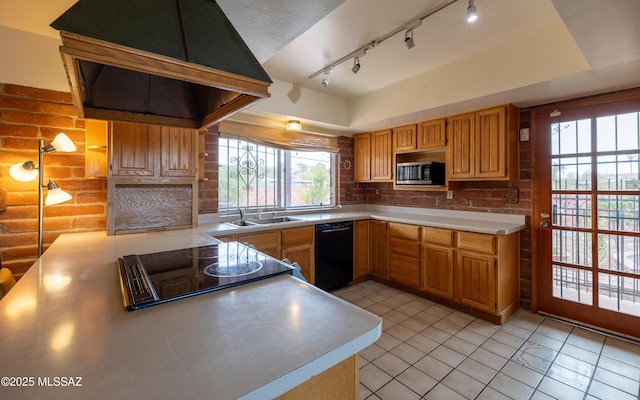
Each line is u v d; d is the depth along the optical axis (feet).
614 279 7.86
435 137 10.62
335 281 11.08
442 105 9.09
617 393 5.57
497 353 6.95
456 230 9.24
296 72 9.57
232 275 3.81
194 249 5.35
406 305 9.77
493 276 8.39
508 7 6.09
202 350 2.10
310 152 13.04
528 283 9.39
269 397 1.76
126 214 7.26
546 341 7.49
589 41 5.24
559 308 8.77
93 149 7.07
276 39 5.16
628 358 6.72
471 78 8.37
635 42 5.25
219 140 10.34
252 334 2.35
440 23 6.72
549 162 8.91
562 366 6.43
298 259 10.02
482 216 10.41
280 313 2.76
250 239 8.80
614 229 7.86
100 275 3.94
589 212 8.25
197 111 5.75
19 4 4.91
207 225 8.98
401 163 11.75
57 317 2.66
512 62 7.55
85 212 7.25
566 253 8.67
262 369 1.88
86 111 4.81
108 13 2.93
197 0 3.70
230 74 3.51
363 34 7.17
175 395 1.64
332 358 2.12
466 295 9.02
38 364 1.92
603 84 7.27
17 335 2.32
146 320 2.60
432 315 9.01
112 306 2.92
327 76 9.35
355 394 2.69
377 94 11.16
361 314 2.74
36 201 6.67
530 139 9.20
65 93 6.94
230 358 2.01
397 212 13.35
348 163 14.05
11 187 6.42
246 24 4.66
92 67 4.15
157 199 7.68
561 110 8.63
